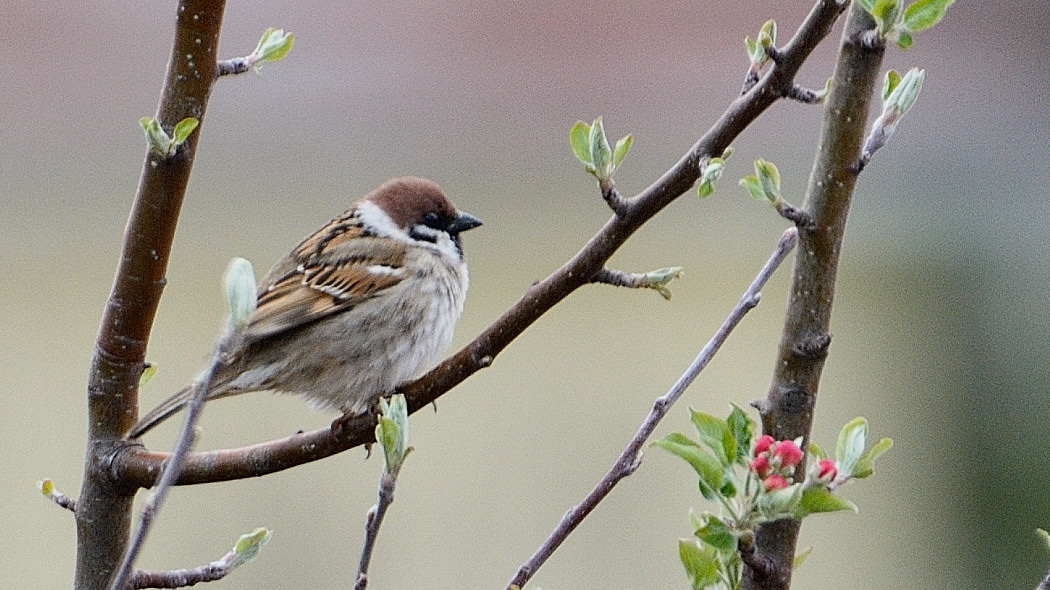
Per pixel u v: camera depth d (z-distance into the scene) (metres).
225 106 13.33
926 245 13.18
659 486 11.83
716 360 12.61
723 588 4.48
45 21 13.77
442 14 13.98
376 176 13.17
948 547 12.33
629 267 12.89
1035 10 13.80
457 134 13.45
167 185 5.32
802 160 13.03
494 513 11.91
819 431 12.70
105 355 5.59
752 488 4.05
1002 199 13.27
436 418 12.27
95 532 5.61
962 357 12.70
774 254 5.56
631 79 13.67
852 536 12.30
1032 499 12.12
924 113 13.74
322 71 13.64
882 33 4.19
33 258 12.88
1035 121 13.51
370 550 4.34
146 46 13.84
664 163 13.24
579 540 11.73
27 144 13.20
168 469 3.54
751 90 4.91
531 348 12.62
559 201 13.22
